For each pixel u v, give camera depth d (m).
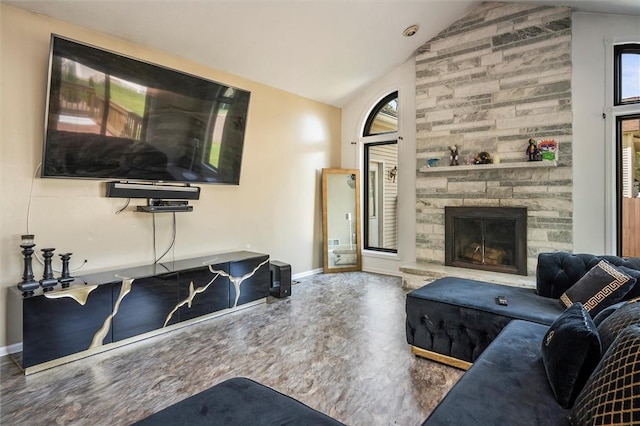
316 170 5.62
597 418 1.08
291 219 5.23
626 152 3.74
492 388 1.49
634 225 3.71
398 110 5.33
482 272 4.32
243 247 4.58
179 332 3.23
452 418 1.30
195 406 1.37
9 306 2.73
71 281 2.79
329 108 5.84
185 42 3.61
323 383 2.34
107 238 3.32
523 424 1.27
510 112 4.25
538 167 4.05
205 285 3.50
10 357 2.69
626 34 3.65
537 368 1.65
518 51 4.19
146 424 1.25
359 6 3.70
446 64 4.71
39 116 2.90
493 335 2.38
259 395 1.45
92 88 2.95
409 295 2.77
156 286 3.12
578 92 3.88
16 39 2.78
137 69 3.17
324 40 4.15
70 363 2.62
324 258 5.63
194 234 4.03
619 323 1.48
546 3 3.91
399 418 1.97
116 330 2.87
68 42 2.74
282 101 5.06
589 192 3.83
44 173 2.86
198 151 3.82
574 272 2.71
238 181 4.32
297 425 1.25
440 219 4.80
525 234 4.13
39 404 2.11
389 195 5.80
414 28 4.43
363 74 5.21
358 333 3.21
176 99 3.50
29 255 2.67
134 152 3.31
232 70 4.32
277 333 3.21
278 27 3.72
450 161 4.69
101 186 3.27
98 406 2.09
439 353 2.62
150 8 3.06
